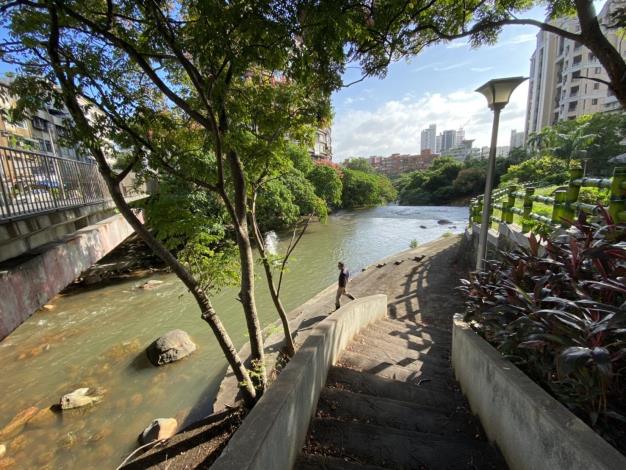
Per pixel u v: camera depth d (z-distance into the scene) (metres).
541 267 2.29
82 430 4.73
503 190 8.02
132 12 2.44
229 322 8.09
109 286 10.90
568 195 4.01
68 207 5.09
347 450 2.06
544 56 44.12
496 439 2.02
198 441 3.47
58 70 2.25
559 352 1.57
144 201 3.49
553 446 1.38
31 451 4.40
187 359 6.43
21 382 5.94
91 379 5.95
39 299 3.76
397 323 5.54
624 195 3.19
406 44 3.07
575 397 1.55
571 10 2.77
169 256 3.24
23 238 3.97
